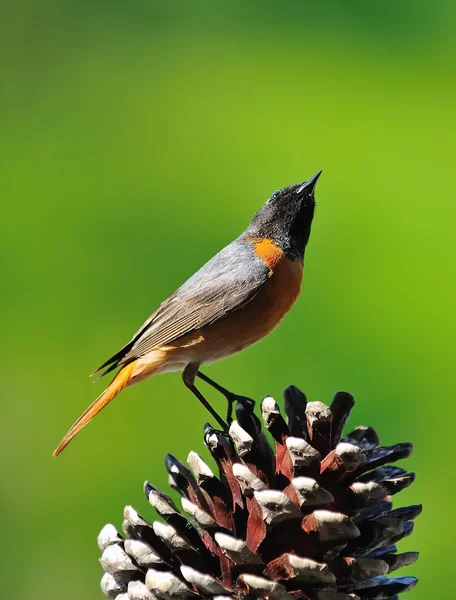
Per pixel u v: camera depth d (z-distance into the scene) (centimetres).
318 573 318
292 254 334
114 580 320
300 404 321
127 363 334
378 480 320
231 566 319
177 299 334
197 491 320
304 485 318
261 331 334
